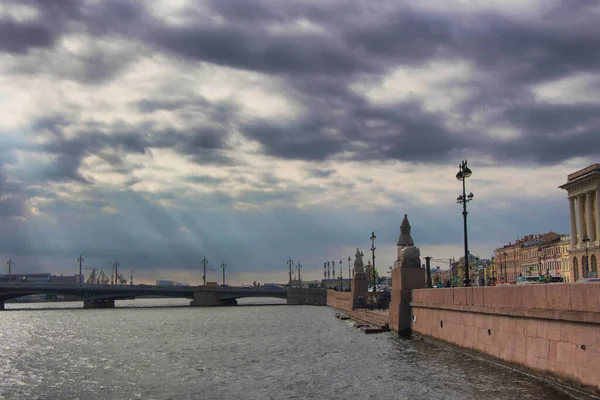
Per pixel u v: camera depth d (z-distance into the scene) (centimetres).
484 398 2825
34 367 4919
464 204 4869
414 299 5997
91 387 3866
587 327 2631
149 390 3681
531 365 3192
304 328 8556
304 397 3247
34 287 17638
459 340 4484
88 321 12469
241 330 8656
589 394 2603
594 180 12588
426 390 3162
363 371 3956
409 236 6544
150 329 9519
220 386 3728
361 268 11362
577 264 13200
